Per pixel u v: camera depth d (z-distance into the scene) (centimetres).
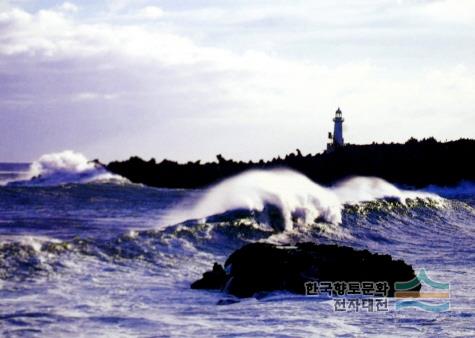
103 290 4878
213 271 5238
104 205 12162
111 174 19700
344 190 13562
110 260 5709
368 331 4031
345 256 5362
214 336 3862
